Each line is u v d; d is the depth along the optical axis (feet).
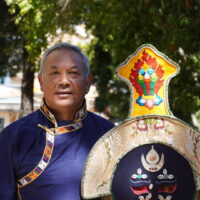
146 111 7.40
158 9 19.35
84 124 7.67
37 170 7.23
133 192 7.27
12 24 32.35
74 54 7.48
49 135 7.40
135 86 7.45
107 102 46.68
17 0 24.03
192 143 7.33
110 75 41.68
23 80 31.73
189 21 19.15
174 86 21.98
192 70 22.45
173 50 19.65
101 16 23.86
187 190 7.29
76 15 24.35
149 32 20.16
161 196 7.27
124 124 7.32
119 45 20.80
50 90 7.42
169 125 7.36
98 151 7.23
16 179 7.31
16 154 7.29
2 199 7.24
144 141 7.33
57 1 23.00
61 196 7.20
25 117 7.68
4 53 35.29
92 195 7.16
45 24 23.98
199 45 19.49
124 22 20.42
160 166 7.30
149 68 7.45
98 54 39.73
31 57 25.50
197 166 7.30
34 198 7.22
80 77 7.45
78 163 7.34
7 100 52.44
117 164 7.27
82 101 7.67
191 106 23.72
